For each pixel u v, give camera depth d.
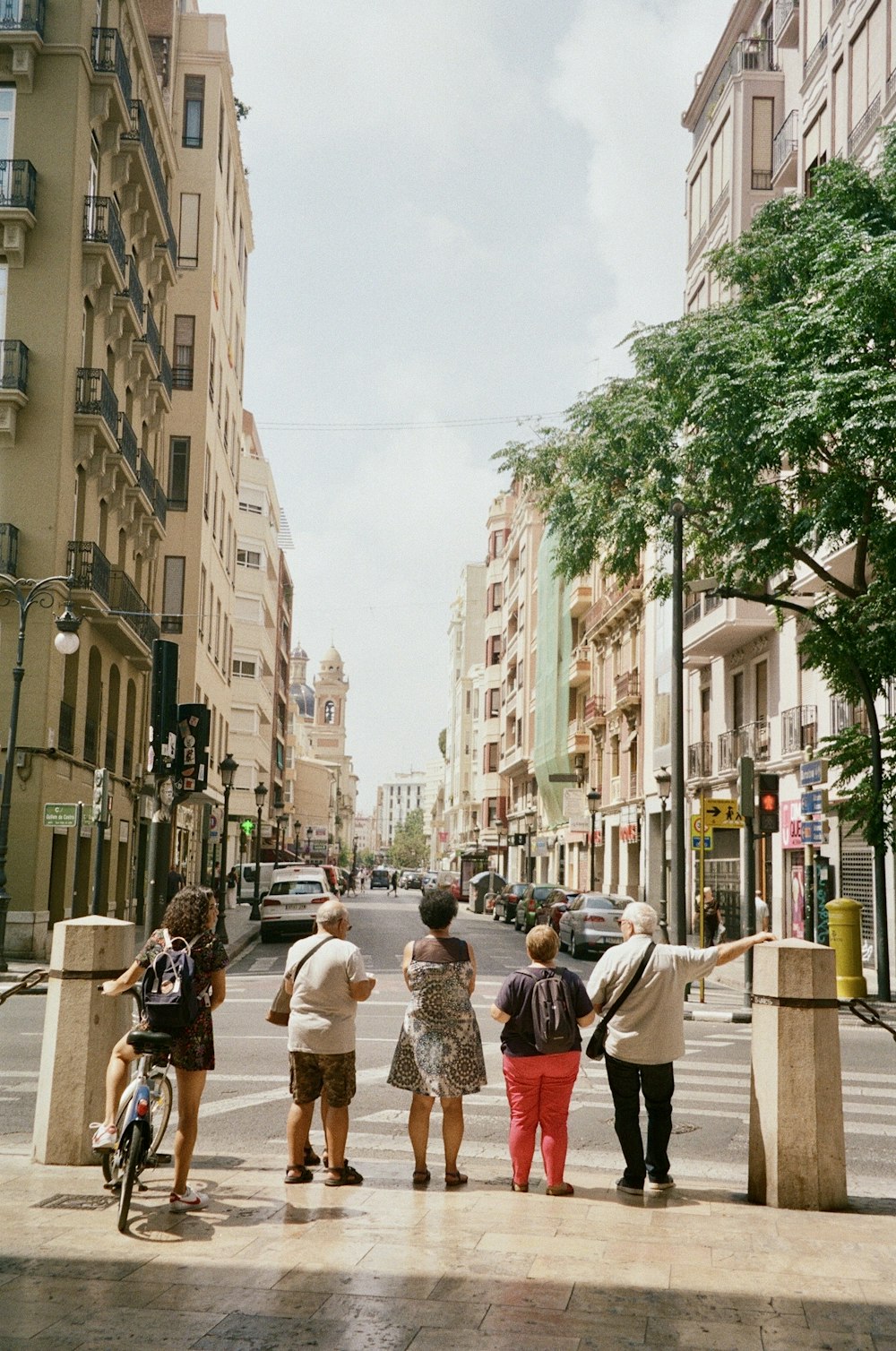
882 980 19.78
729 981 24.31
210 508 49.44
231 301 54.97
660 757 43.47
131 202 32.78
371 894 93.12
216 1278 5.62
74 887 29.84
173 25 46.34
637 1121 7.64
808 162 29.80
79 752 28.97
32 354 27.08
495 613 91.31
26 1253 5.99
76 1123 8.02
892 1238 6.56
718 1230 6.65
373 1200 7.21
